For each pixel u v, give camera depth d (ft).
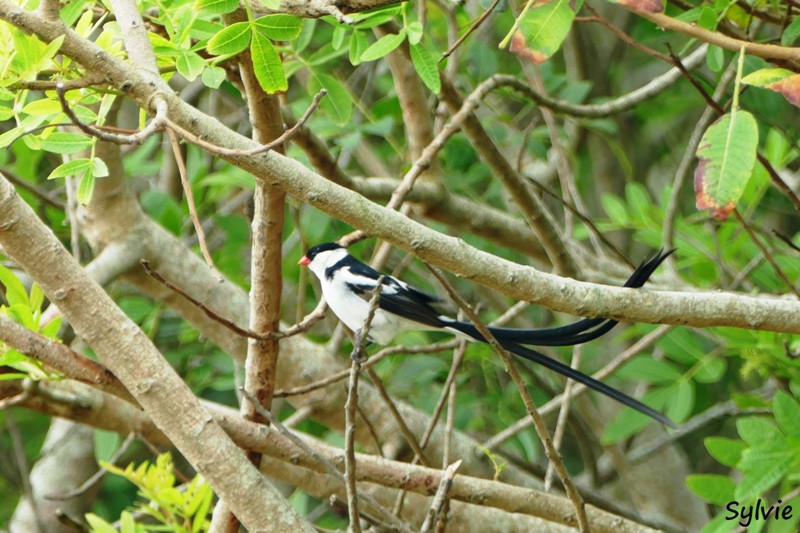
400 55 34.30
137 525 27.91
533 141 45.75
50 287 21.85
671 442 48.88
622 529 29.35
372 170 45.85
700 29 21.48
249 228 44.04
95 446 40.24
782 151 37.01
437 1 36.19
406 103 34.73
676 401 35.45
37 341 23.65
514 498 28.19
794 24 28.02
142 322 44.62
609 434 35.65
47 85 20.49
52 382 29.37
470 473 36.32
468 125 31.50
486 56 43.19
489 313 47.52
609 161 54.54
